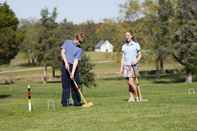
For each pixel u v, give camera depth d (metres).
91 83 67.94
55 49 119.75
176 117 14.42
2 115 17.23
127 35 21.31
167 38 89.81
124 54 21.53
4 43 86.38
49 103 20.08
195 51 86.75
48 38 119.69
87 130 12.82
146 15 101.88
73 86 19.56
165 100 22.91
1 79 123.88
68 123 14.15
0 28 85.75
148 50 97.62
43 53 120.31
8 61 93.12
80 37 19.70
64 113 16.69
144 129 12.55
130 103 19.73
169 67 133.75
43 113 17.22
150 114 15.36
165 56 90.50
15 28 89.88
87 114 15.98
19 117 16.36
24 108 20.70
